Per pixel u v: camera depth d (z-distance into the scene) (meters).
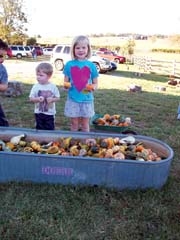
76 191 3.49
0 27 46.59
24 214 3.09
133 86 12.71
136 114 7.93
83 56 4.75
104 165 3.48
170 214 3.22
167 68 24.95
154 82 17.61
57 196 3.40
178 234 2.94
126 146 3.97
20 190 3.48
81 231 2.92
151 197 3.46
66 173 3.55
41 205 3.24
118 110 8.30
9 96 9.13
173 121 7.36
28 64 24.95
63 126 6.38
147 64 25.66
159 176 3.56
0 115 5.00
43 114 4.57
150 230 2.98
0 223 2.95
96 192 3.49
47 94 4.54
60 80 14.73
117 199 3.41
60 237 2.81
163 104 9.64
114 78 18.05
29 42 54.06
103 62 21.19
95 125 5.14
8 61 28.58
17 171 3.59
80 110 4.79
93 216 3.13
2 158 3.54
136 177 3.52
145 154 3.76
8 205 3.22
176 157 4.85
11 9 46.47
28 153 3.53
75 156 3.56
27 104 8.13
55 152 3.76
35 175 3.59
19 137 4.07
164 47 48.62
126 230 2.96
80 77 4.72
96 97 10.14
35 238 2.78
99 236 2.87
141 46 52.09
